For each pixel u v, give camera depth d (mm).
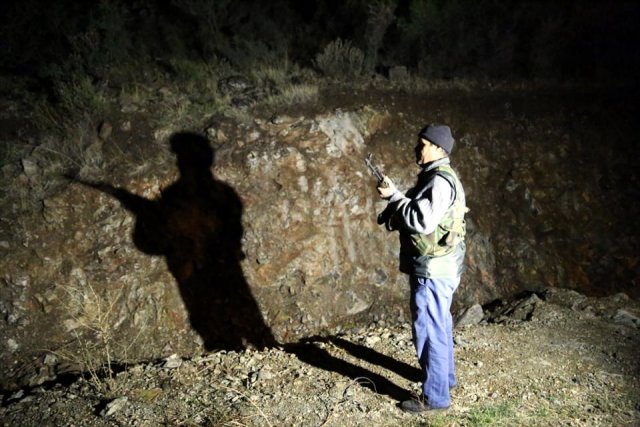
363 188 7055
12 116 7191
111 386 3980
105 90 7605
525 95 8469
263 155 6816
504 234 7398
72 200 6410
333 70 8430
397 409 3752
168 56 9016
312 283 6551
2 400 4098
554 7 10047
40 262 6062
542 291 6238
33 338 5770
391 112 7727
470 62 9273
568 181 7758
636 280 7199
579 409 3824
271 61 8766
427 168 3309
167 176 6699
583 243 7422
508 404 3818
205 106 7402
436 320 3436
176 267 6375
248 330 6258
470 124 7906
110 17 8594
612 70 9320
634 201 7711
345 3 9656
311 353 4637
